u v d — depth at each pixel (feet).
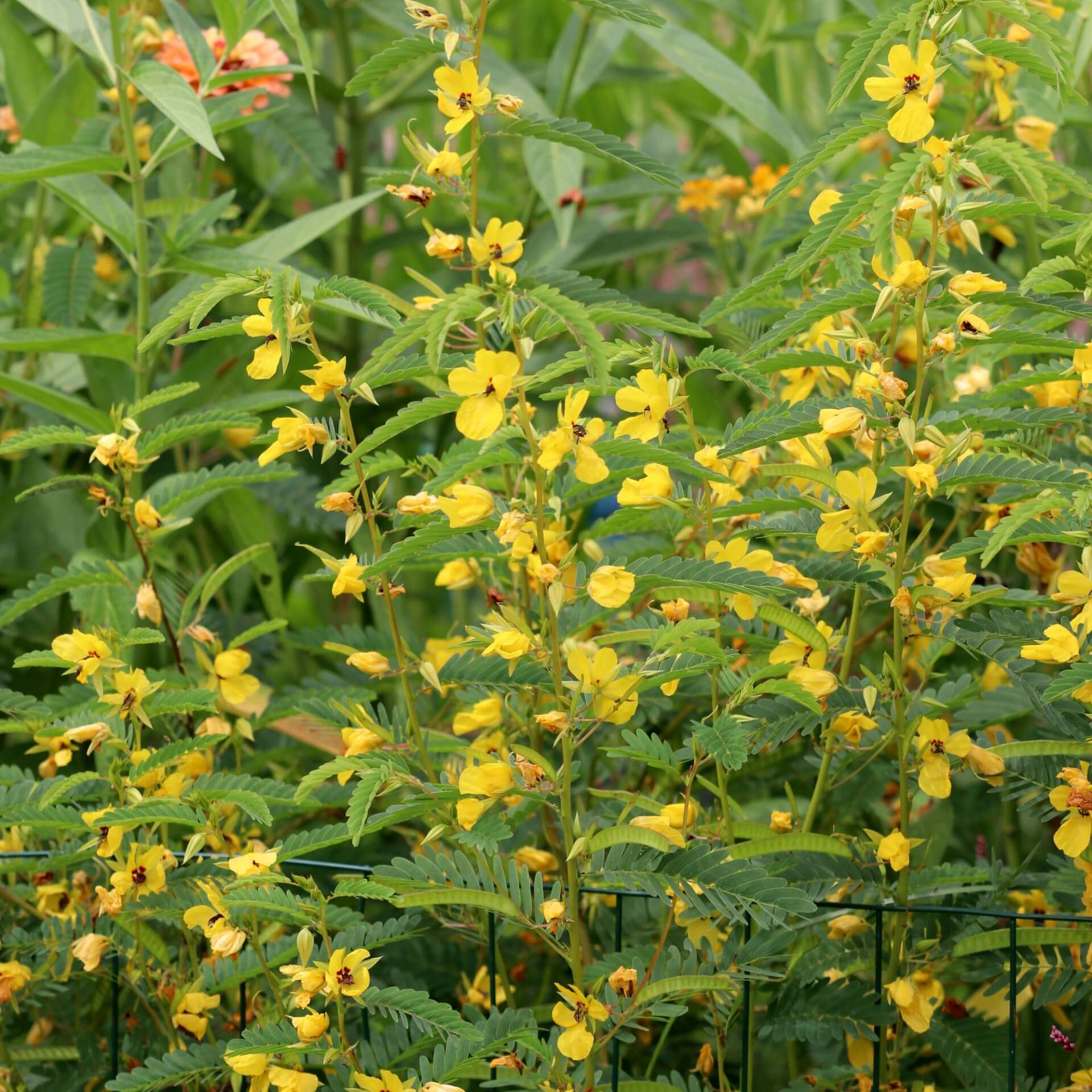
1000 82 7.04
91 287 7.52
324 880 7.02
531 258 8.09
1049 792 6.41
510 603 6.64
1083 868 6.40
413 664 6.41
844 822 6.91
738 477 6.71
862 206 6.22
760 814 7.14
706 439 6.68
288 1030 6.20
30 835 6.81
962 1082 6.74
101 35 7.36
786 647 6.41
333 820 7.07
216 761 6.97
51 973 6.61
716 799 6.75
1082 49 7.23
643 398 6.19
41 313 7.75
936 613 6.37
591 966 6.28
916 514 7.07
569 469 6.52
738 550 6.33
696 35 7.82
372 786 6.13
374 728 6.38
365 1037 6.49
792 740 6.84
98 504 6.66
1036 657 6.23
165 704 6.46
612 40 8.50
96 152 7.04
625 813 6.33
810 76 10.39
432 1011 6.15
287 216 9.09
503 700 6.62
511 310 6.05
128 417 6.62
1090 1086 6.38
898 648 6.32
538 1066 6.34
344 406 6.27
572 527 6.79
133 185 7.25
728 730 6.17
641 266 10.06
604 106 9.93
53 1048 6.61
